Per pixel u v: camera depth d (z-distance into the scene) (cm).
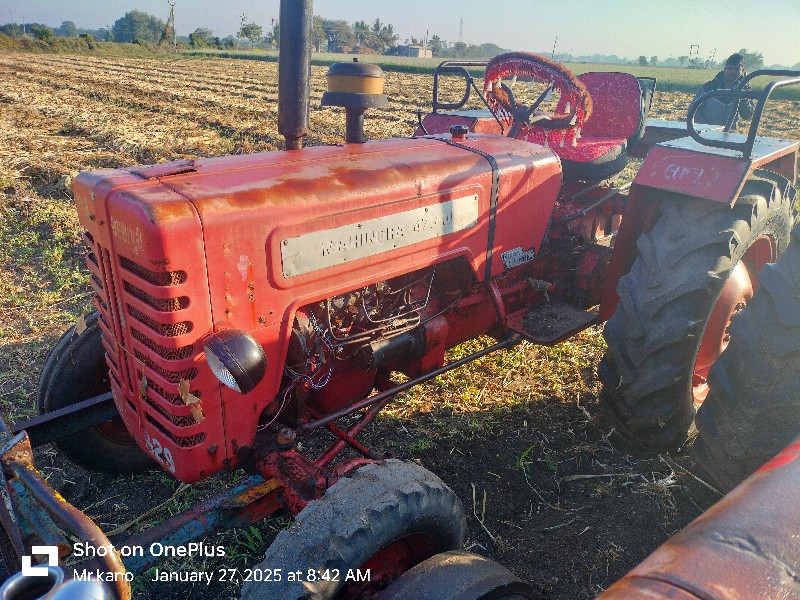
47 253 610
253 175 228
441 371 312
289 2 253
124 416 253
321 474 223
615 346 312
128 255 201
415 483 205
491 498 309
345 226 237
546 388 403
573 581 262
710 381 290
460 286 318
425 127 452
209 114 1595
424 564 196
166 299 197
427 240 275
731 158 308
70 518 157
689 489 317
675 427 320
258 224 211
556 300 397
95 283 240
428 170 272
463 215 290
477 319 339
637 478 324
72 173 903
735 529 106
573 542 283
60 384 288
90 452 304
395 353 286
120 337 231
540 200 334
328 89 291
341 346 258
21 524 172
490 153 313
